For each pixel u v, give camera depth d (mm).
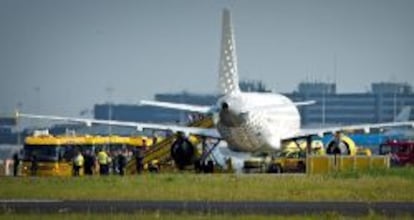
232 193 156750
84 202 145000
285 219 126000
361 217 128250
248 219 125875
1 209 134875
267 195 154500
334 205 141875
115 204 142375
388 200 149125
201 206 140375
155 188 163250
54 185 168875
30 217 126250
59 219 124688
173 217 127000
